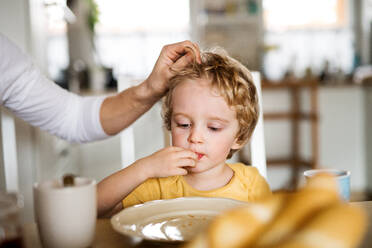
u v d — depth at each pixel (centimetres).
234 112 92
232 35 438
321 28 448
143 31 445
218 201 65
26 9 159
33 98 102
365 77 336
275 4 449
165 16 447
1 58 97
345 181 63
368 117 334
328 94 337
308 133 340
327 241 28
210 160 90
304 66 437
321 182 35
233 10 420
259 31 439
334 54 446
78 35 395
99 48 435
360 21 443
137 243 55
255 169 107
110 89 299
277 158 343
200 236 34
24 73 101
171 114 94
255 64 428
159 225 59
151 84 98
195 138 89
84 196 51
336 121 340
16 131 157
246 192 100
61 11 207
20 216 47
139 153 273
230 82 90
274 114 335
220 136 90
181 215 63
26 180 161
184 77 91
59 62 229
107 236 58
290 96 340
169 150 81
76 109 107
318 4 448
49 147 183
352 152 345
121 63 441
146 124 272
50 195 49
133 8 443
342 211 30
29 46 160
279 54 427
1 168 144
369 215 61
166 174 79
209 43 416
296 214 32
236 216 34
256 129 125
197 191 98
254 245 32
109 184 79
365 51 442
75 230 50
